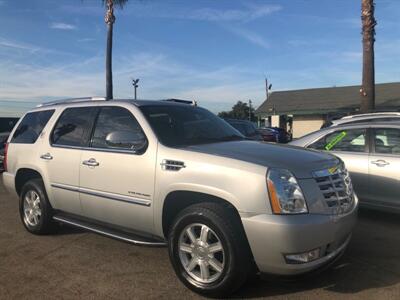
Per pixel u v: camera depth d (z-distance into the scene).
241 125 15.79
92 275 4.93
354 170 7.09
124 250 5.76
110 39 20.59
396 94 33.88
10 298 4.38
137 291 4.49
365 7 14.45
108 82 20.72
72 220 5.83
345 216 4.32
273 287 4.50
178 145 4.83
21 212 6.71
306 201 4.05
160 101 5.71
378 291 4.39
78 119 5.91
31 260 5.44
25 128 6.84
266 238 3.95
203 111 5.95
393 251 5.58
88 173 5.43
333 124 8.12
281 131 25.08
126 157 5.02
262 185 4.02
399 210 6.67
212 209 4.22
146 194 4.81
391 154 6.81
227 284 4.14
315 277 4.75
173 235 4.50
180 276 4.50
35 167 6.25
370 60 14.46
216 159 4.34
